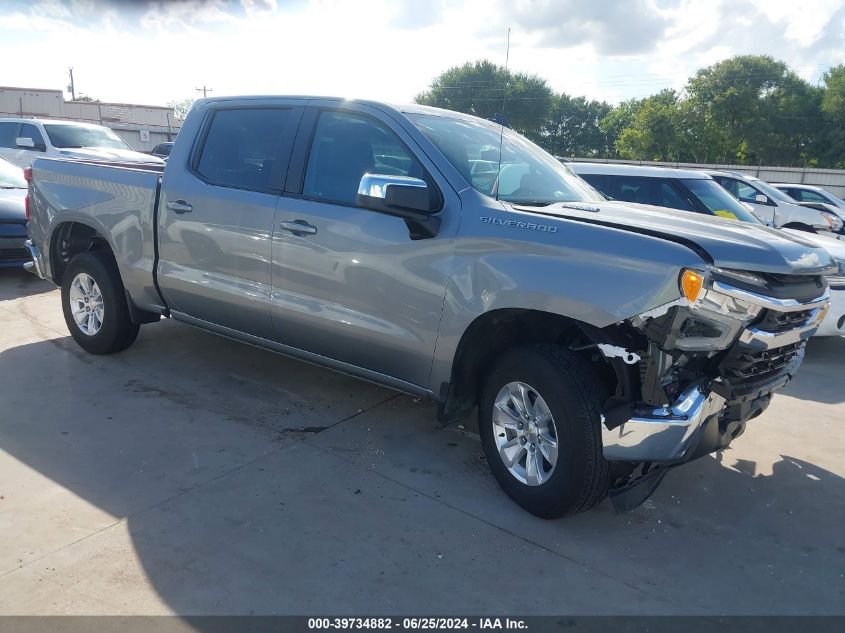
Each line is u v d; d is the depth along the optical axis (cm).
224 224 450
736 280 302
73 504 342
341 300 401
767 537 343
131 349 580
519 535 333
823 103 6191
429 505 357
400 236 373
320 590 285
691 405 311
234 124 467
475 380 383
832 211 1355
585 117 8556
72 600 271
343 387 517
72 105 4228
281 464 393
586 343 354
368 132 405
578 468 321
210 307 475
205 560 301
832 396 557
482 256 344
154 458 393
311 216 408
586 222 333
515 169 409
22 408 453
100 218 525
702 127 6562
